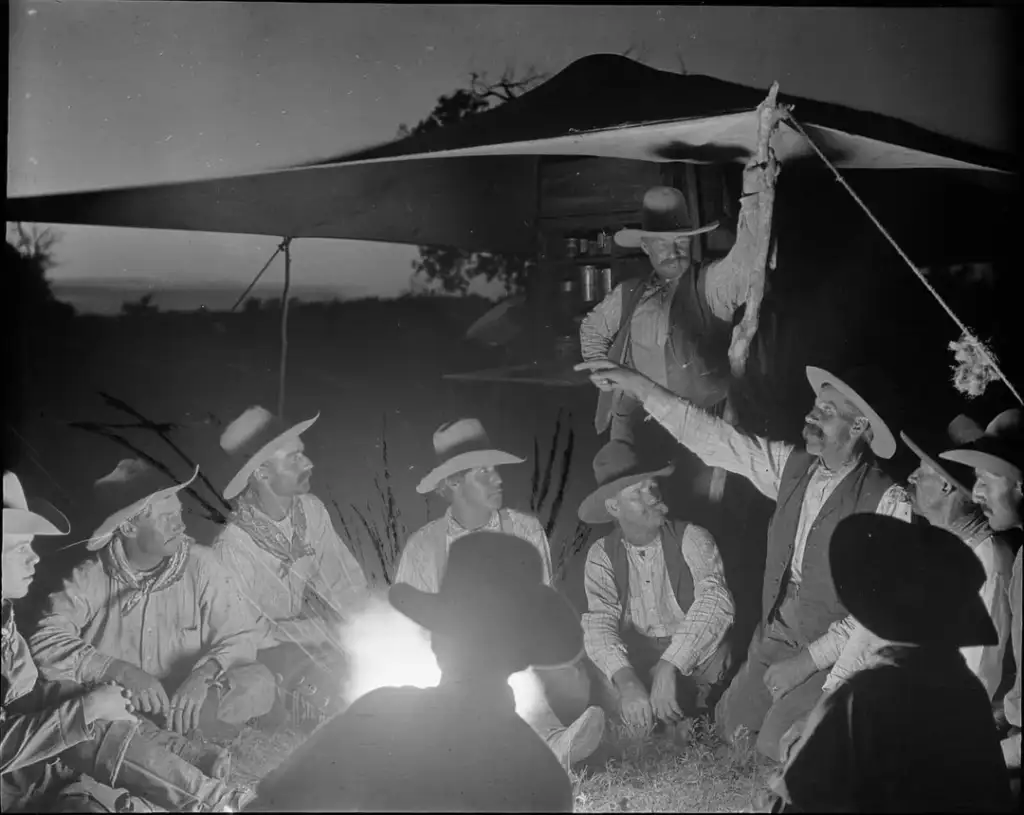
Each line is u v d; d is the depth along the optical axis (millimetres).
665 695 5094
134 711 4859
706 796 4680
